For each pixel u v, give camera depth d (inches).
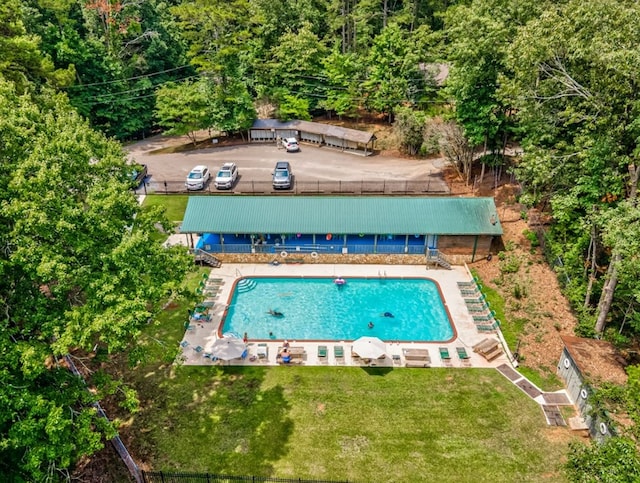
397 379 1095.6
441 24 3031.5
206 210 1568.7
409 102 2491.4
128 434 953.5
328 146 2455.7
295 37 2615.7
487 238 1528.1
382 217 1536.7
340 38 3166.8
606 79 975.0
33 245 718.5
